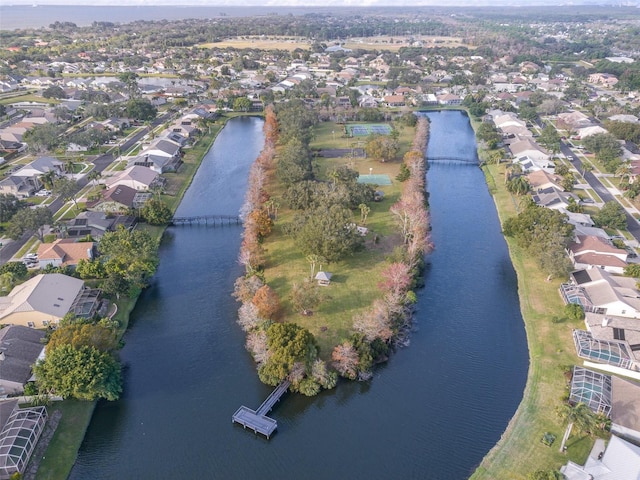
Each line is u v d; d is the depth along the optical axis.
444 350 94.00
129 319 101.38
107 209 140.25
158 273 118.25
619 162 174.25
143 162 172.50
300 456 72.75
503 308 106.50
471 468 70.56
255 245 118.06
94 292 102.69
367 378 86.06
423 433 76.50
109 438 74.81
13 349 82.25
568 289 106.12
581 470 65.12
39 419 72.19
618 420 72.88
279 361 81.50
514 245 130.50
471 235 138.50
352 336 89.88
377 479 69.19
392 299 96.12
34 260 115.62
